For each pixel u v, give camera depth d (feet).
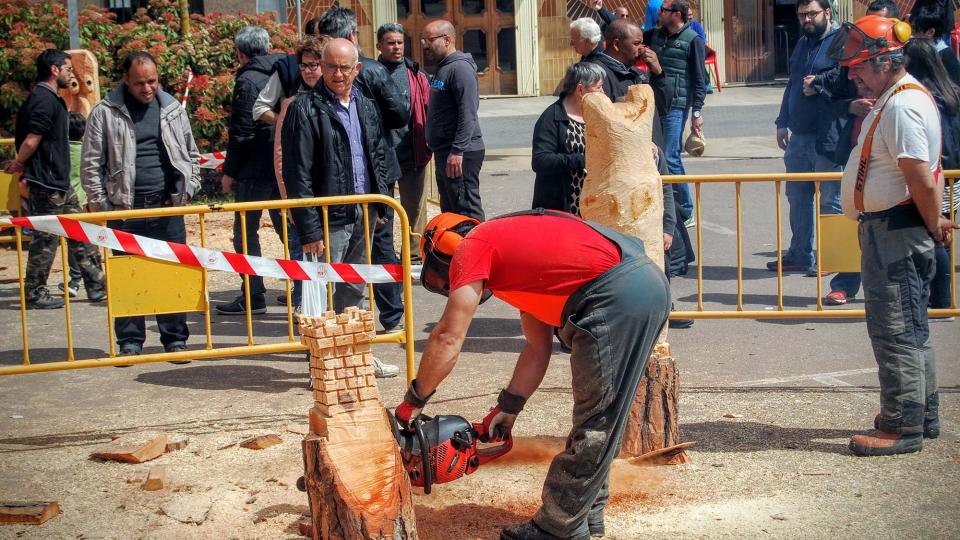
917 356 15.35
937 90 19.47
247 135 24.63
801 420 17.19
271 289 28.63
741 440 16.33
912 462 15.23
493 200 38.93
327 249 18.52
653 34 31.86
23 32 40.34
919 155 14.51
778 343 22.03
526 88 73.51
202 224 17.83
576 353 11.66
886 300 15.25
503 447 13.07
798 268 28.30
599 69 19.52
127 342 21.97
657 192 14.87
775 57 75.92
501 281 11.67
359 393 12.13
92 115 21.04
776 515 13.58
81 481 15.28
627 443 15.44
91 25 41.73
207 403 18.89
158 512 14.12
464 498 14.42
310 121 19.10
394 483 11.25
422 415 12.58
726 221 35.17
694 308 24.52
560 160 19.47
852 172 15.43
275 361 21.71
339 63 19.07
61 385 20.21
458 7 72.95
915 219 15.01
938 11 24.29
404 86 26.78
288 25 44.39
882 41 14.83
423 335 23.24
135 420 17.99
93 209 21.33
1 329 24.68
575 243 11.56
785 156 28.25
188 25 42.98
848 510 13.70
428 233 12.65
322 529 11.64
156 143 21.48
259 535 13.42
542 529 12.34
